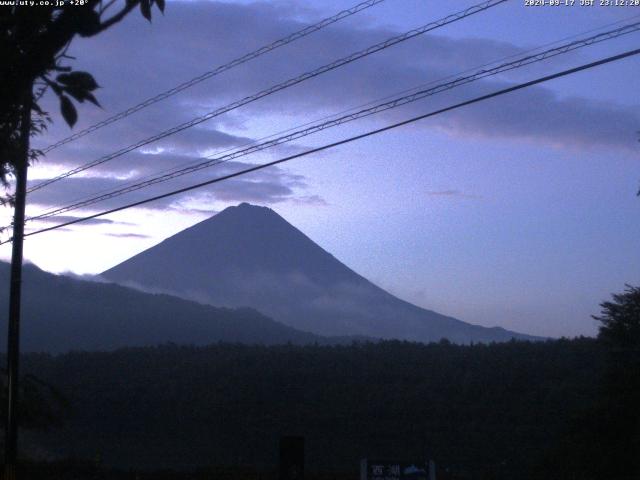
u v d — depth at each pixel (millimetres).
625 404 30016
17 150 10195
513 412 47094
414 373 57906
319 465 39469
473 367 56625
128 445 48500
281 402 56469
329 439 47375
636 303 31844
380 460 15539
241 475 29844
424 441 44719
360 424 50031
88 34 5855
